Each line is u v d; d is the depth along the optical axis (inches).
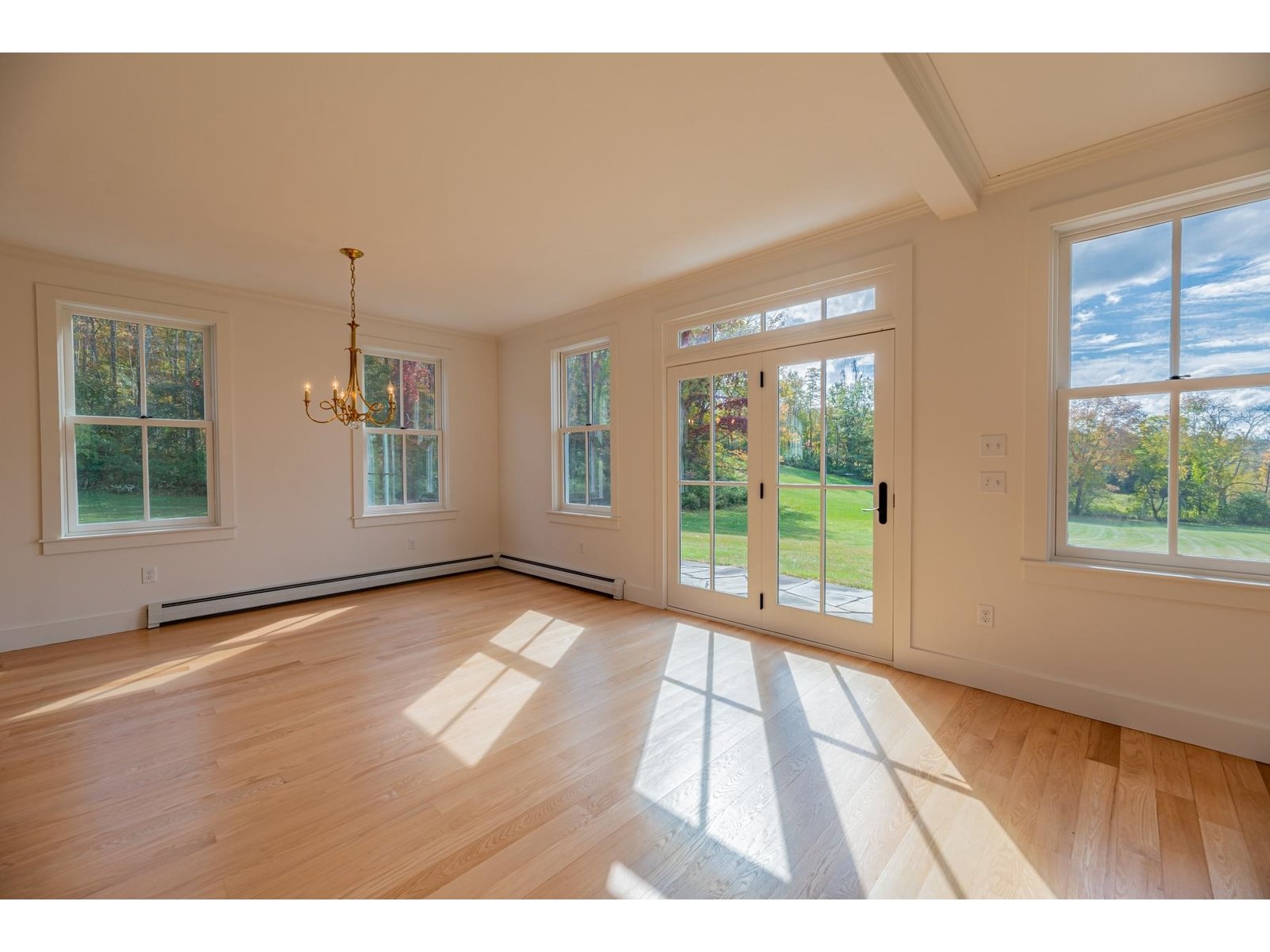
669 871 59.9
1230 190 82.3
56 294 133.8
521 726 92.4
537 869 60.2
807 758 81.8
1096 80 73.4
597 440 188.9
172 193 101.7
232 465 159.6
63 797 73.0
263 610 161.9
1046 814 68.7
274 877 59.1
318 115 78.5
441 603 170.4
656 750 84.6
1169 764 79.2
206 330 158.4
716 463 150.5
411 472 202.5
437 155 89.4
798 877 58.9
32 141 84.4
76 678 112.3
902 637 115.1
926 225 110.0
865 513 121.8
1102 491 94.7
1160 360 89.4
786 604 136.4
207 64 67.4
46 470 133.2
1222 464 84.4
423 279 152.6
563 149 88.3
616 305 173.0
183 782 76.5
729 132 83.8
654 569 166.4
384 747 85.9
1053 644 97.2
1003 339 101.2
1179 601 85.4
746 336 141.5
